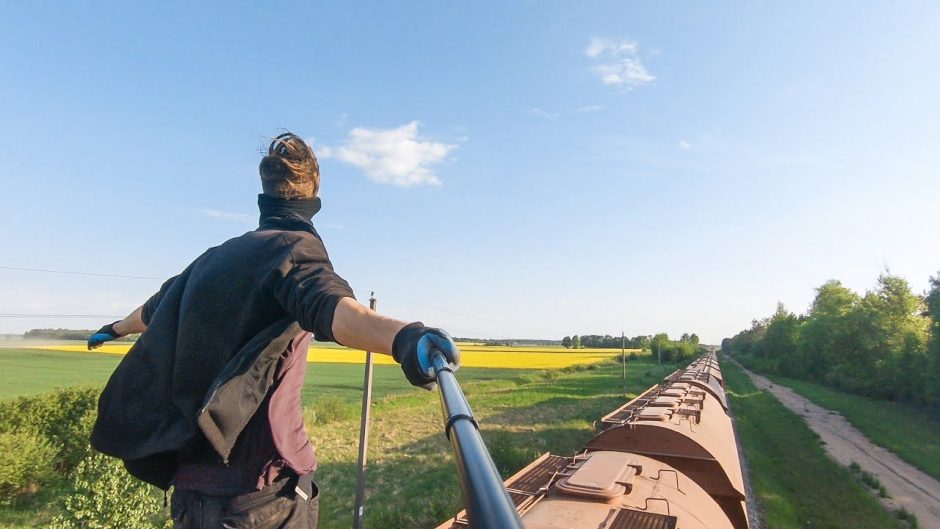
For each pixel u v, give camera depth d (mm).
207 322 1421
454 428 874
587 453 8297
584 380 54125
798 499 15906
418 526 12594
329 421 29016
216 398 1290
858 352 49250
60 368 46750
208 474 1428
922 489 17719
